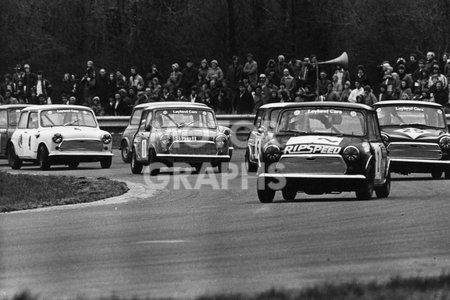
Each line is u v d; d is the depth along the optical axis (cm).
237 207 4962
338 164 5044
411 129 7000
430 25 11631
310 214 4544
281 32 12131
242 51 12181
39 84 10875
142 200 5550
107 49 12419
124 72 12250
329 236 3775
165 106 7756
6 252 3516
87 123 8525
